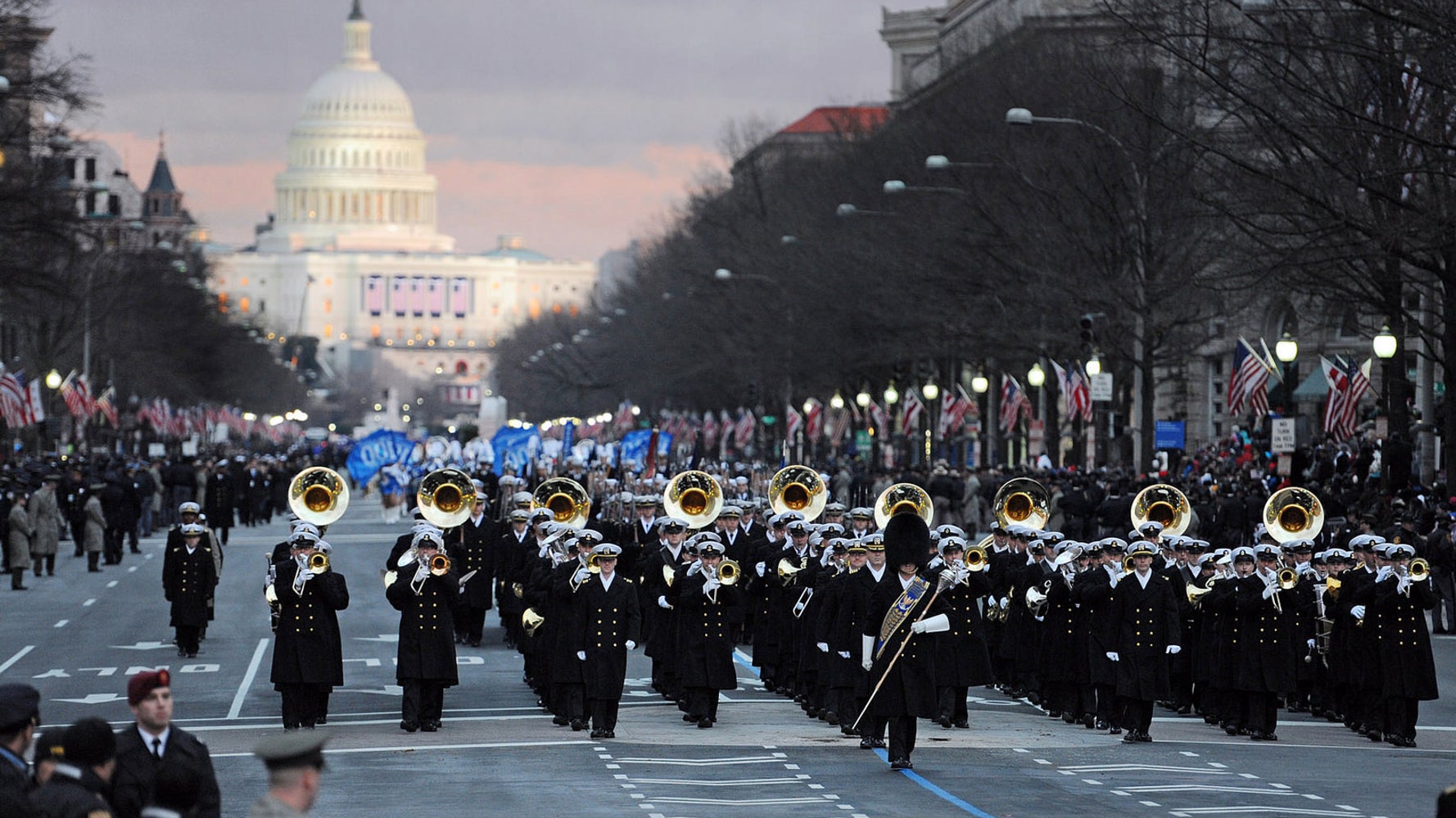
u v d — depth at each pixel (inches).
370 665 3321.9
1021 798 1953.7
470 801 1936.5
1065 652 2546.8
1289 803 1931.6
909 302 6752.0
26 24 5949.8
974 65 7431.1
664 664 2738.7
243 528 7770.7
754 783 2054.6
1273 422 4480.8
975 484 6205.7
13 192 5679.1
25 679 3142.2
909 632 2130.9
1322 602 2684.5
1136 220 5187.0
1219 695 2610.7
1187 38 3932.1
